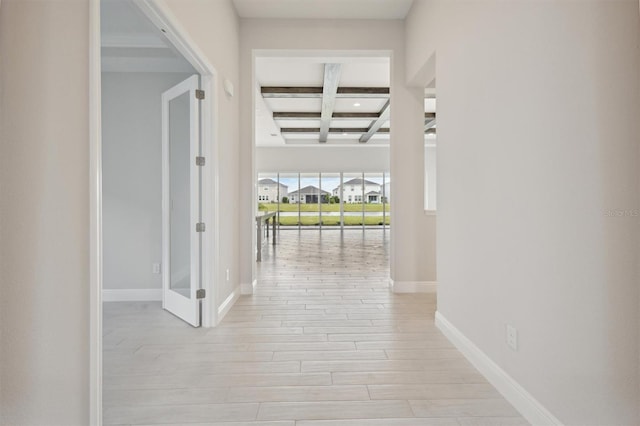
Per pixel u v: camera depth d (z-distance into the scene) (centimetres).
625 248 114
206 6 259
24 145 104
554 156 140
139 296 363
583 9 126
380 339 250
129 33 324
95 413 129
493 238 187
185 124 297
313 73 570
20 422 103
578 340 130
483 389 182
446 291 255
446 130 253
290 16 371
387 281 438
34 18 107
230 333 261
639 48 110
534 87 152
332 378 193
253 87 374
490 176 190
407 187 381
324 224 1210
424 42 308
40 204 109
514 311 168
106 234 363
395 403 169
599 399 122
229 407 166
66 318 118
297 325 279
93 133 129
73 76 121
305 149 1143
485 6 194
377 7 356
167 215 320
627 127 113
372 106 752
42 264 109
